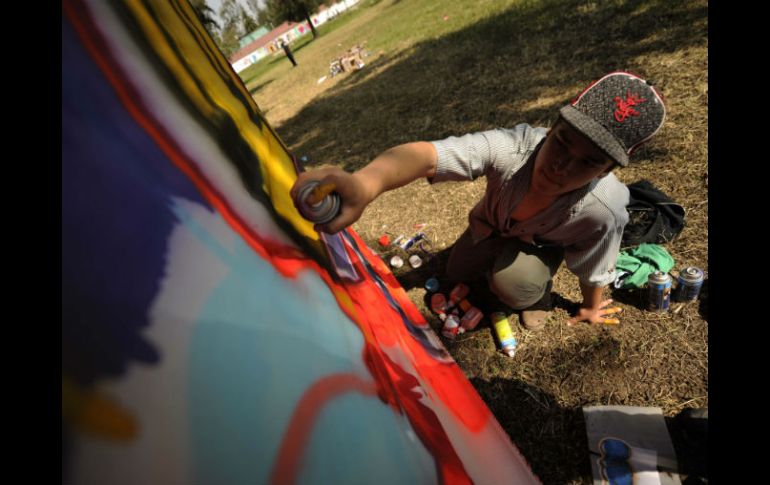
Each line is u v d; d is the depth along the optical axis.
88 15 0.82
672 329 2.24
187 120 1.03
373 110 6.85
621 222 1.79
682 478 1.74
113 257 0.58
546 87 4.94
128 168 0.70
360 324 1.41
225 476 0.57
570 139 1.37
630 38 5.16
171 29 1.35
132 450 0.49
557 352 2.36
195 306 0.67
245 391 0.66
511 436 2.09
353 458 0.80
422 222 3.69
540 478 1.92
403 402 1.28
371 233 3.77
